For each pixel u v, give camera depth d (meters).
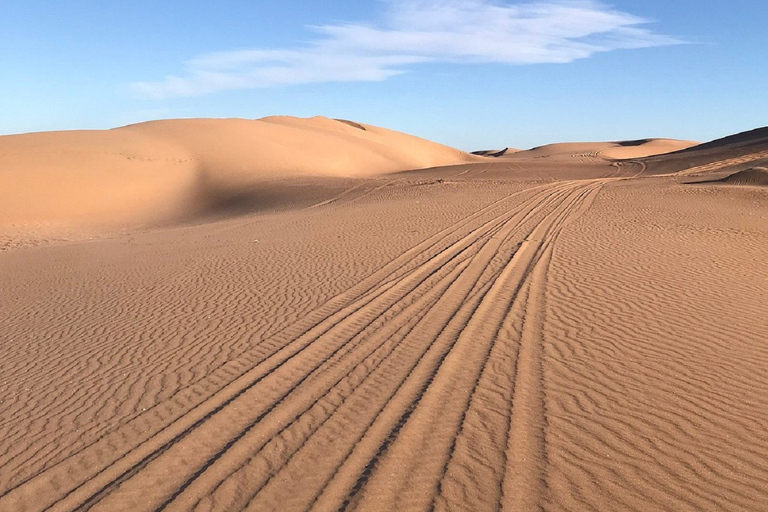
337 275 13.52
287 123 110.19
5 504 5.19
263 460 5.69
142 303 11.88
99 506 5.08
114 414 6.84
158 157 61.69
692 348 8.19
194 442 6.09
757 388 6.89
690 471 5.28
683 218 20.77
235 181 54.44
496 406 6.58
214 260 16.23
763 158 51.50
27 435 6.44
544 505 4.86
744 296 10.80
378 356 8.25
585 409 6.46
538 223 20.28
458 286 11.92
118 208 48.00
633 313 9.80
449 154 141.12
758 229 18.41
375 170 87.75
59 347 9.40
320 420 6.43
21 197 46.78
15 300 13.00
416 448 5.77
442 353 8.24
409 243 17.31
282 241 18.95
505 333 8.97
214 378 7.75
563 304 10.40
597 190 32.19
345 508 4.89
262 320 10.24
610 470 5.32
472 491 5.06
